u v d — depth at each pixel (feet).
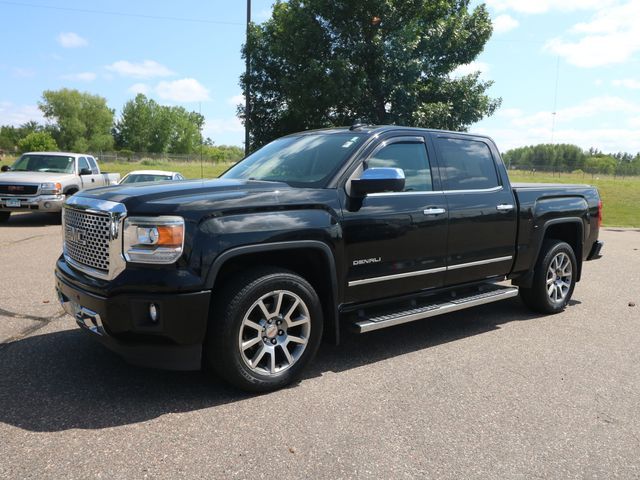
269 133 65.26
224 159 214.07
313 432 10.27
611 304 21.29
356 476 8.82
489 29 59.57
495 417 11.09
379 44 55.06
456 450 9.73
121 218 10.87
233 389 12.17
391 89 55.83
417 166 15.19
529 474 9.00
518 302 21.57
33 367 13.15
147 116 360.48
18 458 9.06
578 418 11.12
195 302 10.79
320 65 53.98
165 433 10.07
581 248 20.40
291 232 11.93
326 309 13.12
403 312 14.51
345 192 13.29
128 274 10.72
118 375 12.78
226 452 9.46
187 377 12.79
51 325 16.52
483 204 16.42
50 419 10.50
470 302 16.05
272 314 12.00
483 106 60.29
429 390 12.44
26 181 42.70
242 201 11.54
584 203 20.31
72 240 12.51
